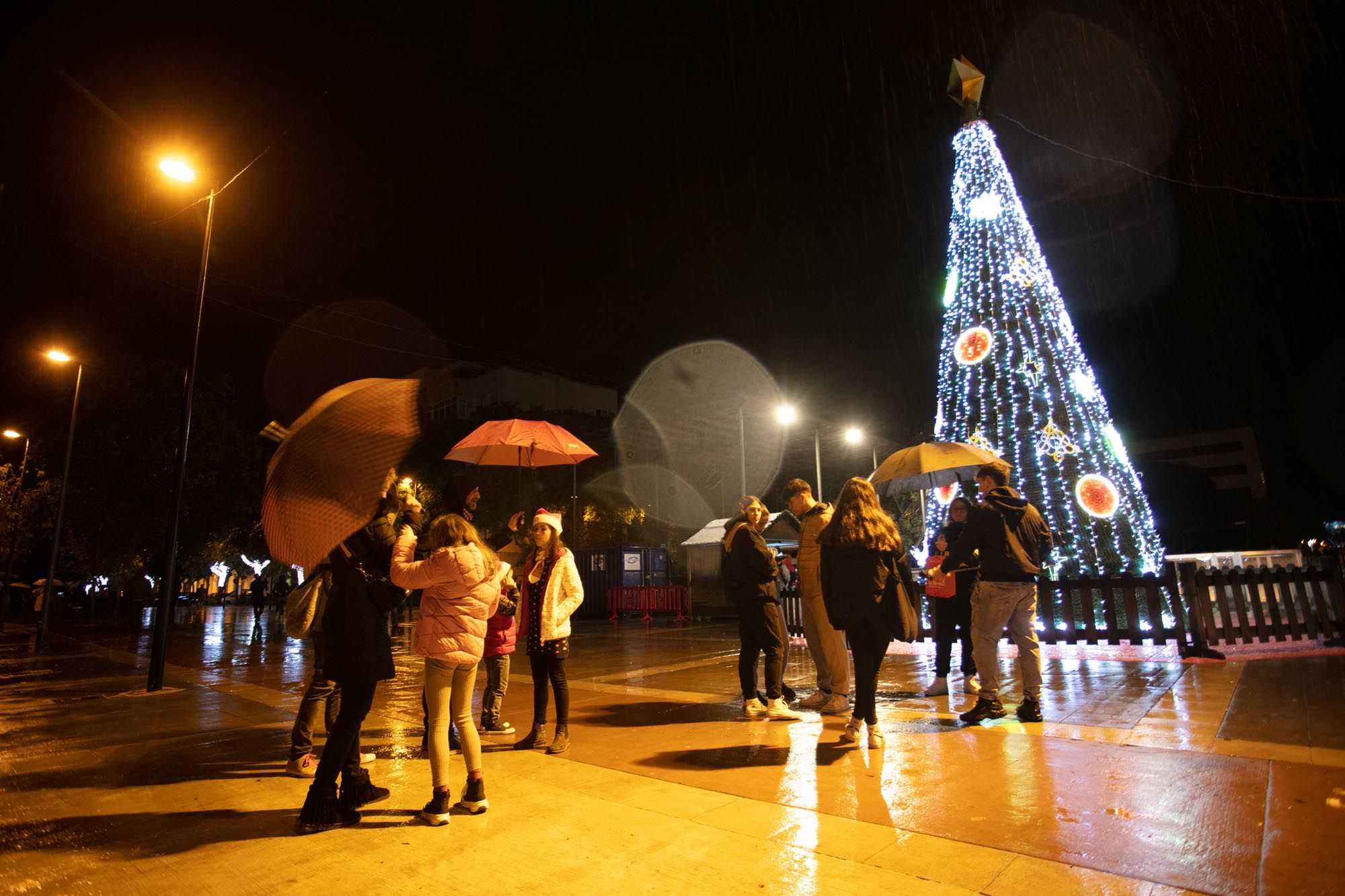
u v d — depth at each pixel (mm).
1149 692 6512
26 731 6781
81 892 3238
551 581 5582
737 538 6453
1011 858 3184
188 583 54031
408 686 8922
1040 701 6098
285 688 9125
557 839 3668
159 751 5859
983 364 13266
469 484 4629
